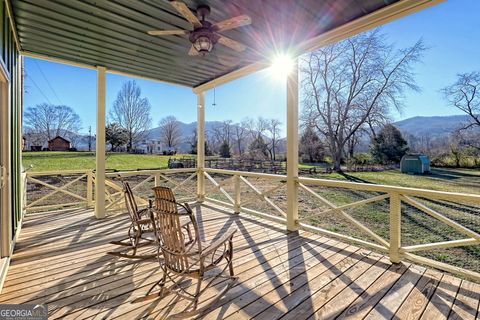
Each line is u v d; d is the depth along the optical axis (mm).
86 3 2568
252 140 18250
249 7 2555
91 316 1804
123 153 16844
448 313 1843
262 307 1921
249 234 3514
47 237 3363
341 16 2705
